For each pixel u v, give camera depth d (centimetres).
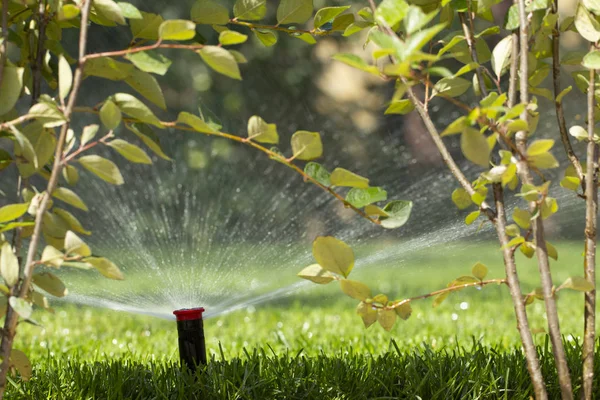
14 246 377
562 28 441
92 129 341
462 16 447
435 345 849
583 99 2073
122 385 553
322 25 467
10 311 345
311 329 1059
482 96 431
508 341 862
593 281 424
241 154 2041
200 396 536
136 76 355
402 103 435
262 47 2042
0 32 355
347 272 395
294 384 547
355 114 2188
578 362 564
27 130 356
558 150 1981
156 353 870
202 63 1948
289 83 2072
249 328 1111
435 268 1883
